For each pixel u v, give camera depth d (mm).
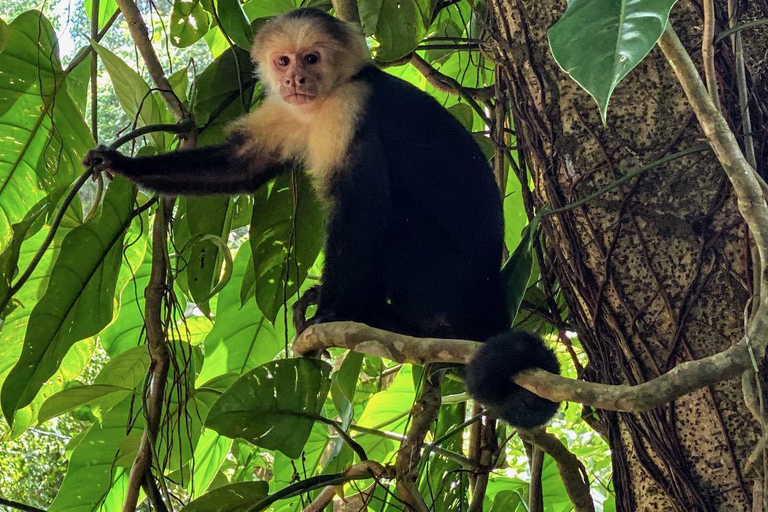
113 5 4391
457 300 3938
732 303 2535
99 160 3359
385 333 2816
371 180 3723
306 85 3834
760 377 2373
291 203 3883
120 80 3373
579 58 1647
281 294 3760
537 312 3740
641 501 2678
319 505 3178
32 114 3693
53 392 3928
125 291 4367
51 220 3594
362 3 4055
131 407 3322
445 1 4141
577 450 5562
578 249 2791
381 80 4074
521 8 2906
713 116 2100
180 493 5008
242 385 2881
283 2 4508
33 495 6992
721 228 2566
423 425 3031
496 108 3643
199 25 3854
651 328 2641
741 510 2473
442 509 3797
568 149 2799
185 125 3463
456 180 3963
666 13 1630
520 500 4121
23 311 3879
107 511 3881
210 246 3824
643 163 2670
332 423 2998
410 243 3975
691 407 2535
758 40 2648
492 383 2631
